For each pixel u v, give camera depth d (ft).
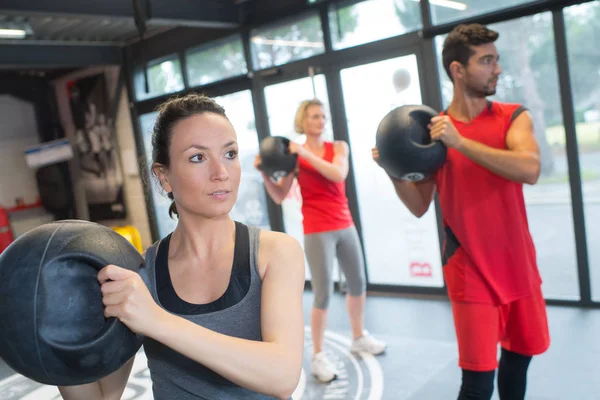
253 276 3.20
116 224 24.72
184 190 3.18
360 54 15.42
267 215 18.99
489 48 5.92
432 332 12.42
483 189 5.95
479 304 5.86
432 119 5.95
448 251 6.21
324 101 16.56
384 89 15.25
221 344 2.76
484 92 6.11
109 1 14.46
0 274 2.80
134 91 22.31
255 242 3.27
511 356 6.29
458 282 6.02
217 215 3.18
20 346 2.73
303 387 10.29
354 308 11.39
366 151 16.01
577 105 13.24
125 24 19.31
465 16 13.69
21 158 26.22
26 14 13.25
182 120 3.18
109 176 24.36
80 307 2.80
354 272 11.07
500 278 5.88
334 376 10.48
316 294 10.43
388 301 15.34
